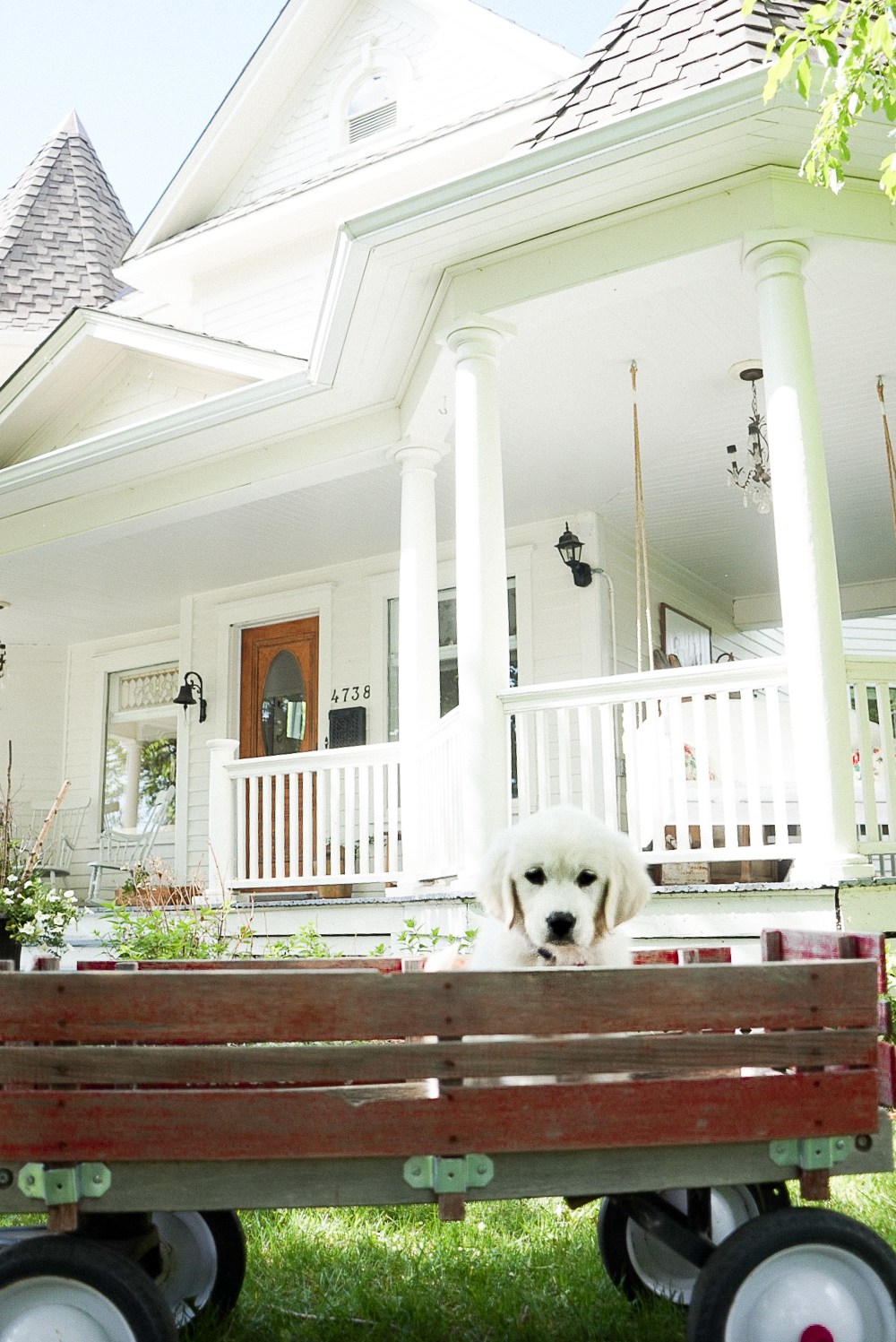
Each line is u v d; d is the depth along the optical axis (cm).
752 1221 217
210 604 1168
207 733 1154
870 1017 227
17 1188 209
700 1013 222
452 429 781
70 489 874
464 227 570
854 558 1129
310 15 1122
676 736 573
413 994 217
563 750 590
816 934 259
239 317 1169
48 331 1296
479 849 581
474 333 601
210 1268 274
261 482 798
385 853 980
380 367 701
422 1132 212
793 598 522
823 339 674
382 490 880
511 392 726
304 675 1112
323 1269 302
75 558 1019
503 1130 213
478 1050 216
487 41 1062
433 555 748
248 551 1034
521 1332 257
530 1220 344
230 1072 212
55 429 970
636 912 298
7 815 898
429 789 709
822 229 539
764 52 522
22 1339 205
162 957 655
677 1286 281
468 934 556
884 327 661
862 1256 215
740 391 732
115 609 1204
